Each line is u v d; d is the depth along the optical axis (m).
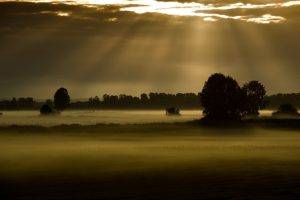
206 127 139.25
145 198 39.03
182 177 48.09
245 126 141.75
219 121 152.62
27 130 126.88
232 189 41.75
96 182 45.97
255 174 49.31
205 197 39.03
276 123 147.62
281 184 43.78
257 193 40.16
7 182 46.19
